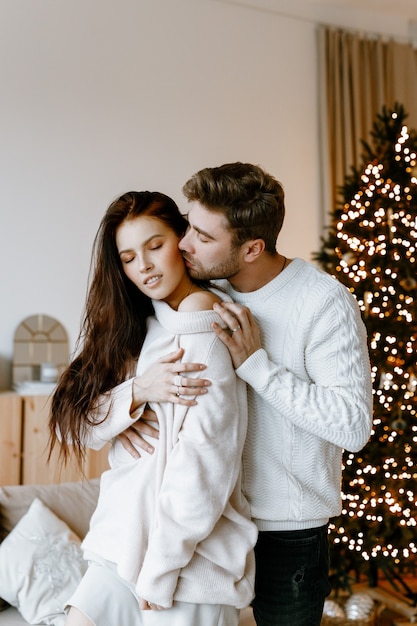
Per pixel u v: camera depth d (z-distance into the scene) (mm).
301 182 4672
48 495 2902
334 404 1481
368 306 3287
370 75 4789
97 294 1567
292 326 1574
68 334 4105
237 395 1508
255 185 1489
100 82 4172
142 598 1359
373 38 4887
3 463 3553
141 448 1497
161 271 1484
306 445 1578
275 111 4621
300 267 1628
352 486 3193
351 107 4727
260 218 1486
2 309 3980
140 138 4270
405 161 3377
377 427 3264
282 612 1645
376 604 3414
